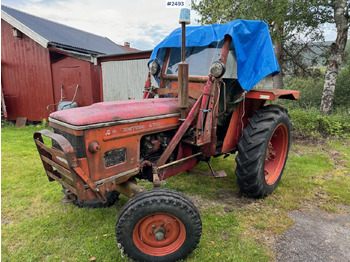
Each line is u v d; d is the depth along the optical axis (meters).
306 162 4.40
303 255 2.22
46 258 2.21
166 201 1.98
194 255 2.21
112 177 2.17
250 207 2.97
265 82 3.53
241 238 2.43
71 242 2.40
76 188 1.98
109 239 2.43
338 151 4.97
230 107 3.01
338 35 6.69
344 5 6.52
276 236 2.46
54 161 2.32
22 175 3.94
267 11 6.27
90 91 7.99
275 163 3.52
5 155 4.92
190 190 3.42
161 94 3.08
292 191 3.35
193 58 3.04
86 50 8.77
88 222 2.70
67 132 2.01
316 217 2.79
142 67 7.17
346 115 6.55
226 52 2.57
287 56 9.29
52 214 2.87
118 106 2.24
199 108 2.58
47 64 8.35
